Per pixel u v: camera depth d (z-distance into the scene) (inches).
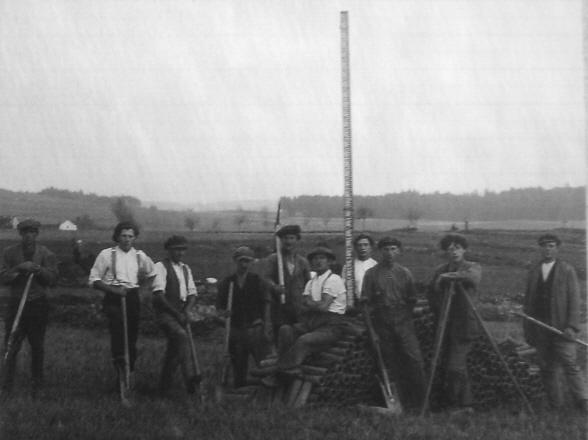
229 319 294.0
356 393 274.5
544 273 295.3
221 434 219.6
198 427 227.3
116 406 246.1
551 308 289.1
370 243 315.9
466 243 280.4
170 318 280.1
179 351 275.7
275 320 305.9
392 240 275.4
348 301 302.0
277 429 226.8
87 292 425.4
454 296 277.0
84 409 238.2
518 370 294.7
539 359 293.7
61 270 410.3
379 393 279.7
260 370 288.0
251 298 299.7
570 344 287.0
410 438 225.9
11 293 280.4
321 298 280.2
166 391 278.8
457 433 231.3
